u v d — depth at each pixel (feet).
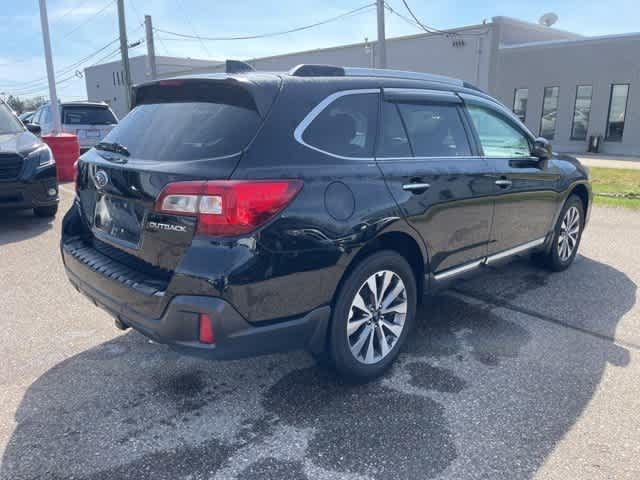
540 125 82.33
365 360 10.59
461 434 9.13
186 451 8.70
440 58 86.69
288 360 11.82
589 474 8.17
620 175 45.55
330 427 9.35
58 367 11.46
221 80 9.37
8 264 18.53
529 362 11.66
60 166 36.88
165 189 8.68
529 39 89.61
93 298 10.35
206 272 8.27
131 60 142.51
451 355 11.98
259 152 8.73
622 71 72.13
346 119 10.19
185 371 11.32
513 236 14.61
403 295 11.24
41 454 8.63
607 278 17.29
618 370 11.32
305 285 9.16
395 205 10.45
